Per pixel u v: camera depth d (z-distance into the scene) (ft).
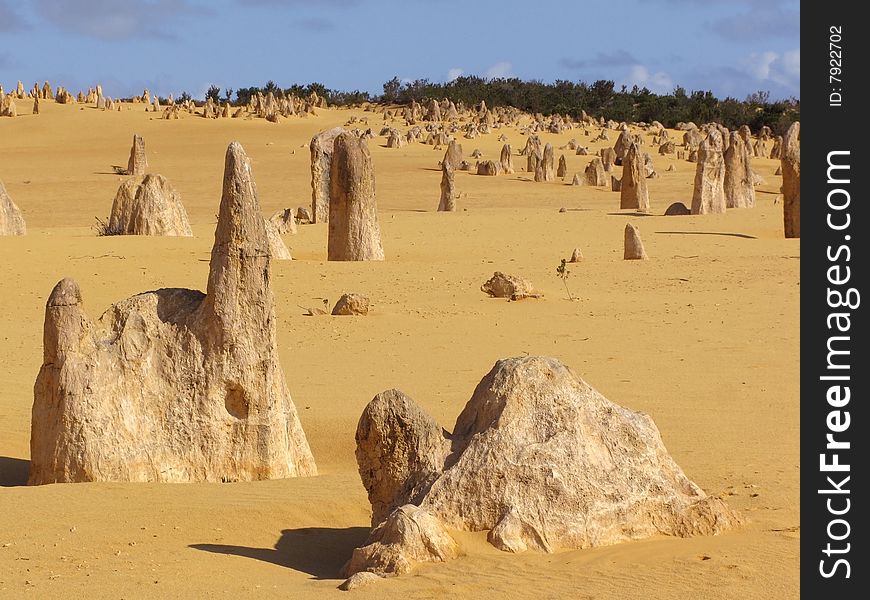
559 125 348.59
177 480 37.91
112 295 84.33
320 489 35.68
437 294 87.56
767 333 69.00
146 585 25.70
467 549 26.14
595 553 26.20
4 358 64.08
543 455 27.30
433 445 28.17
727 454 38.06
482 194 209.26
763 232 133.69
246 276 38.58
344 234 106.11
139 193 116.67
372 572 25.39
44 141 284.00
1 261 94.73
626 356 61.67
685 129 383.24
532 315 77.51
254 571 27.07
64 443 37.24
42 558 28.32
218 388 38.40
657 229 137.18
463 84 484.33
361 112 391.65
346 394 52.70
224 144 282.97
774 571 24.63
